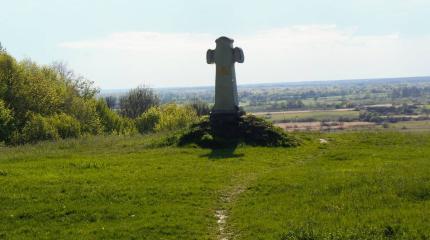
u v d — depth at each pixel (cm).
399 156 2259
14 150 2830
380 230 1215
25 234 1322
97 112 5466
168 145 2711
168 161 2239
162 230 1320
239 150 2506
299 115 10131
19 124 4147
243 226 1338
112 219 1430
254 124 2764
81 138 3403
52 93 4631
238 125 2742
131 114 7506
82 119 4866
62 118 4241
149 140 2900
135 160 2277
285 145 2642
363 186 1623
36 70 5056
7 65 4369
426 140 2784
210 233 1315
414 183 1597
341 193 1571
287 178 1820
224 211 1505
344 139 2898
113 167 2111
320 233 1202
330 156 2338
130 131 5375
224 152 2469
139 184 1780
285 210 1448
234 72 2866
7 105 4209
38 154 2528
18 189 1712
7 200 1584
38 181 1822
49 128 3975
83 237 1281
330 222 1302
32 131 3912
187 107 6084
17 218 1438
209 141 2628
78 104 4928
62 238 1280
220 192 1691
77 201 1580
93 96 6012
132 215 1450
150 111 5747
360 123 7262
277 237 1219
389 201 1464
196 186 1744
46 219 1434
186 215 1439
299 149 2569
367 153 2366
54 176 1909
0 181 1823
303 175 1866
